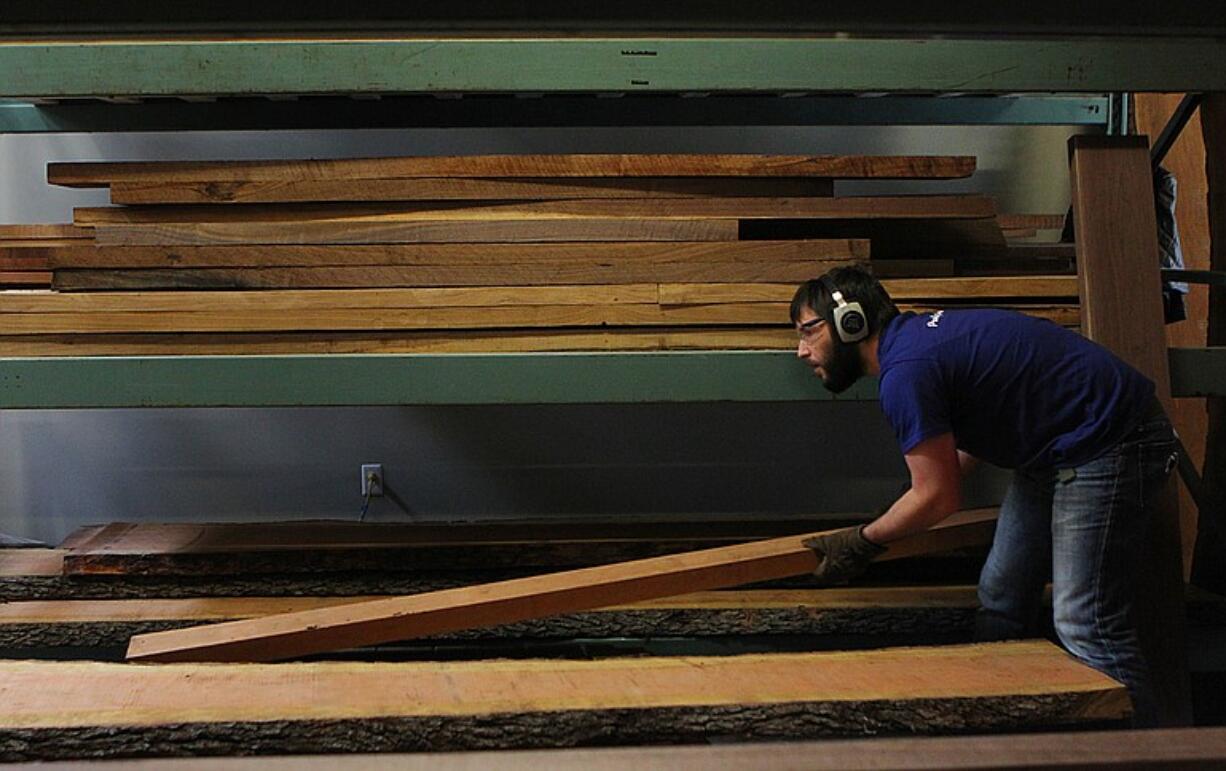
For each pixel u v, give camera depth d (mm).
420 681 1934
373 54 2055
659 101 2984
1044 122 3094
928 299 2326
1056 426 1952
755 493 3525
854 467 3525
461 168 2281
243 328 2244
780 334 2303
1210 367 2299
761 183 2369
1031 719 1868
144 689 1865
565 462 3488
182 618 2521
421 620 2146
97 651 2584
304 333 2266
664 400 2182
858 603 2594
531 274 2293
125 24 2125
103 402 2123
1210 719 2818
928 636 2621
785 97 3006
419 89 2066
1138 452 1931
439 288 2275
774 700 1843
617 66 2076
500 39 2100
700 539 2834
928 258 2508
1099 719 1896
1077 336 1977
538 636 2564
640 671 2004
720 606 2564
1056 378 1920
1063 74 2139
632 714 1814
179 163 2275
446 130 3307
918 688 1905
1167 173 2930
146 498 3439
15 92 2047
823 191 2396
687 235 2307
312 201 2283
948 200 2363
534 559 2779
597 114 2975
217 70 2049
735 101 3000
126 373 2121
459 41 2061
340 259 2283
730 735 1827
